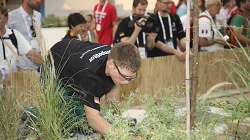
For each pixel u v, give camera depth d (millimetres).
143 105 4074
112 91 2777
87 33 4500
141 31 4312
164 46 4469
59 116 2383
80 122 2459
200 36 4578
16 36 3551
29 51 3615
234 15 5055
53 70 2326
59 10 11852
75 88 2424
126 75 2139
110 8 5707
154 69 4223
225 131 2363
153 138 2107
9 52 3371
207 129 2273
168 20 4551
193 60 2379
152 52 4605
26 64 3584
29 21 4039
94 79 2246
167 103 2631
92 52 2408
